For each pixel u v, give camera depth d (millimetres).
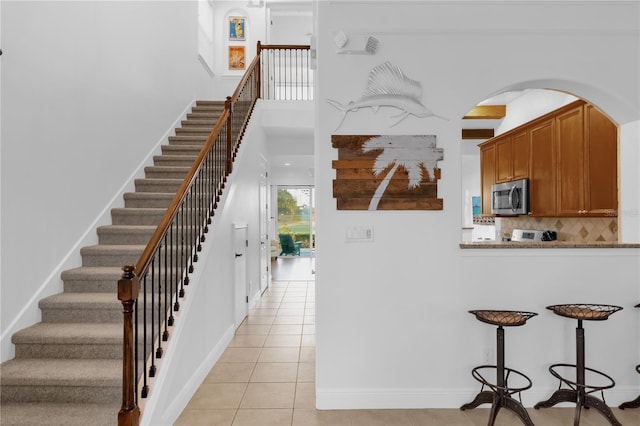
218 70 7949
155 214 3762
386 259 2762
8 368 2354
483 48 2789
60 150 3074
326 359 2748
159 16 5102
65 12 3162
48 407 2227
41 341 2510
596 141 3324
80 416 2139
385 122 2795
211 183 3799
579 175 3514
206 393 2955
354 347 2752
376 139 2771
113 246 3379
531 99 4566
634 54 2791
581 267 2738
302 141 7047
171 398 2512
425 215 2768
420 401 2738
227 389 3027
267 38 8031
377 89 2787
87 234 3406
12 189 2568
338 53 2789
